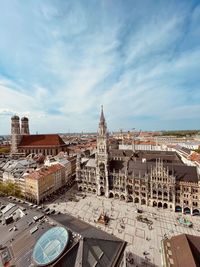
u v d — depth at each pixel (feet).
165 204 373.20
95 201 411.34
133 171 413.59
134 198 399.85
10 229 183.42
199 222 320.50
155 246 258.78
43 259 138.10
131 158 547.49
